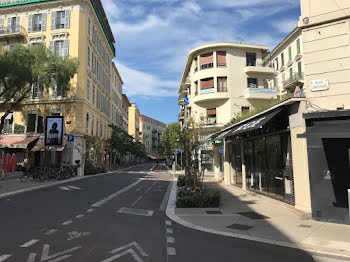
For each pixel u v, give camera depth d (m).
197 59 35.62
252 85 34.03
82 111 29.02
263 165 12.44
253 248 5.55
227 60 33.84
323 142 7.93
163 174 32.19
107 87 43.91
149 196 13.20
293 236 6.35
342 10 8.47
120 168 47.34
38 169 20.97
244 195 12.88
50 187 16.33
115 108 52.59
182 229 7.07
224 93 33.06
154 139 120.25
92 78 33.38
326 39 8.65
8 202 10.79
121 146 43.25
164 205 10.74
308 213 8.16
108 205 10.41
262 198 11.92
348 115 7.62
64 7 30.14
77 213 8.78
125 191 14.98
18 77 18.55
